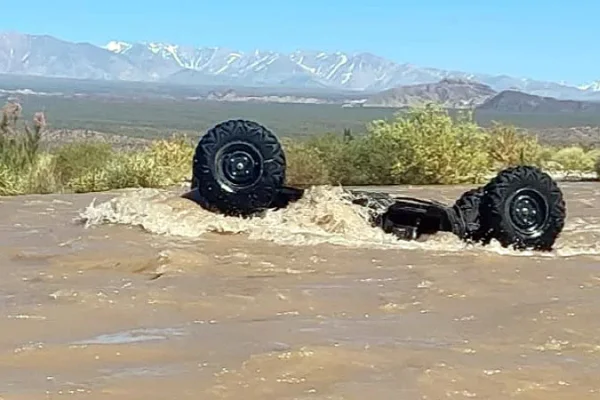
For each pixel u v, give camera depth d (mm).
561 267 10195
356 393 5188
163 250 10445
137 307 7586
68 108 184000
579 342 6551
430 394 5195
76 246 10875
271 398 5098
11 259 10094
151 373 5562
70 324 6941
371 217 12414
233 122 12539
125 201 13195
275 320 7223
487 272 9734
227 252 10609
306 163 27141
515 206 12047
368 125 31969
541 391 5320
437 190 25406
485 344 6445
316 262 10148
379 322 7188
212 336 6570
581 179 31969
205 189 12375
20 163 23953
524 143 37656
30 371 5633
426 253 11016
